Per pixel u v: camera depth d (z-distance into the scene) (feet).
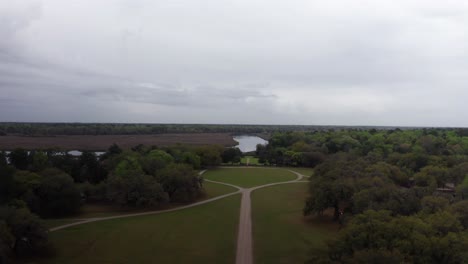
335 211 271.49
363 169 346.13
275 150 627.87
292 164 602.44
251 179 462.19
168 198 311.27
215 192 375.86
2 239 171.42
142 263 185.98
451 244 140.77
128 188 297.53
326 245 166.40
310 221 269.44
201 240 222.69
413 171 397.80
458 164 377.30
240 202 331.36
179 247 209.97
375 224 154.20
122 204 304.91
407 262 128.88
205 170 539.29
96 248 206.49
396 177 347.15
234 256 196.75
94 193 319.06
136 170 334.03
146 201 296.51
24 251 194.39
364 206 222.07
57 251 200.85
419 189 244.83
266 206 316.40
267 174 508.12
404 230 150.41
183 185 330.95
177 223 260.01
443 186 346.54
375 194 228.22
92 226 248.93
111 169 378.53
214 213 290.35
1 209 198.90
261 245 214.90
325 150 628.28
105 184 322.75
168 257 194.39
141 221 263.90
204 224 258.16
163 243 216.54
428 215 184.44
